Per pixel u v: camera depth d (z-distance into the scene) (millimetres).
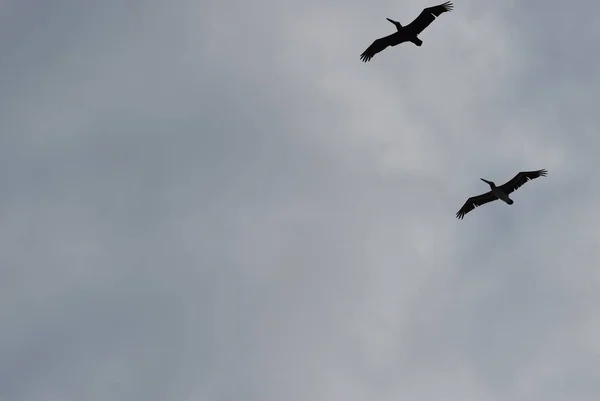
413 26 48062
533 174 51812
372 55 49375
